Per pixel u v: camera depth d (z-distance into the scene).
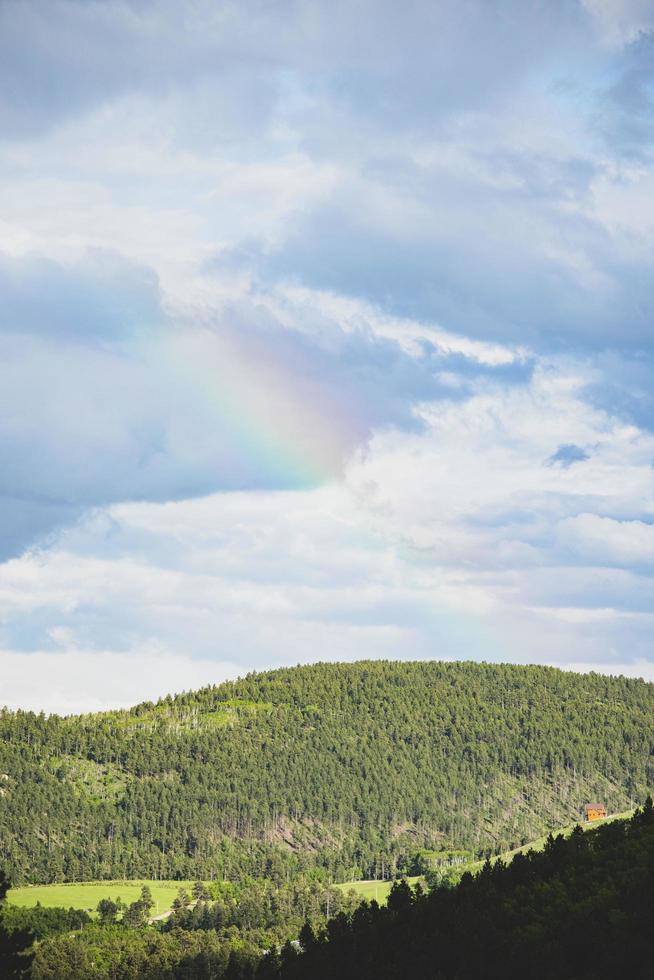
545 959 167.12
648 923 166.62
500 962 173.38
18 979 138.00
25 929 141.12
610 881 188.62
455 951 182.75
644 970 154.00
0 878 141.50
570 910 182.00
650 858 195.25
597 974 158.38
